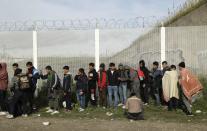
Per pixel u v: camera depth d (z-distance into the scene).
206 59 17.64
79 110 16.25
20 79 15.33
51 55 18.58
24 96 15.34
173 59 17.91
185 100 15.06
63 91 16.41
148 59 18.05
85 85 16.50
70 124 13.59
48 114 15.68
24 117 15.12
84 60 18.34
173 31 17.97
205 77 17.39
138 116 14.34
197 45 17.80
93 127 13.06
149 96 17.11
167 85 15.82
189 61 17.78
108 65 18.17
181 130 12.52
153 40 18.11
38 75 16.19
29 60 18.72
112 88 16.55
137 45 18.11
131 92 16.44
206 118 14.46
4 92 16.05
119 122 13.86
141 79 16.78
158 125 13.27
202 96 16.50
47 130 12.78
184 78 15.08
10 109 15.11
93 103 16.95
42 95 17.77
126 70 16.69
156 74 16.59
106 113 15.50
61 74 18.50
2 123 13.96
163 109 16.05
